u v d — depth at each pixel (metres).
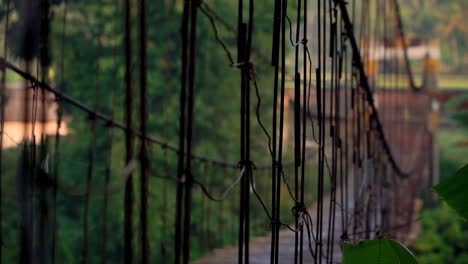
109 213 9.67
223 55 11.67
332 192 2.12
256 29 11.74
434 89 12.47
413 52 12.21
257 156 11.29
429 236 10.09
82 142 10.75
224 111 11.82
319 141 1.67
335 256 3.32
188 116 1.29
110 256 9.93
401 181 7.18
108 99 11.25
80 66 11.45
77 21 11.61
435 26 26.41
